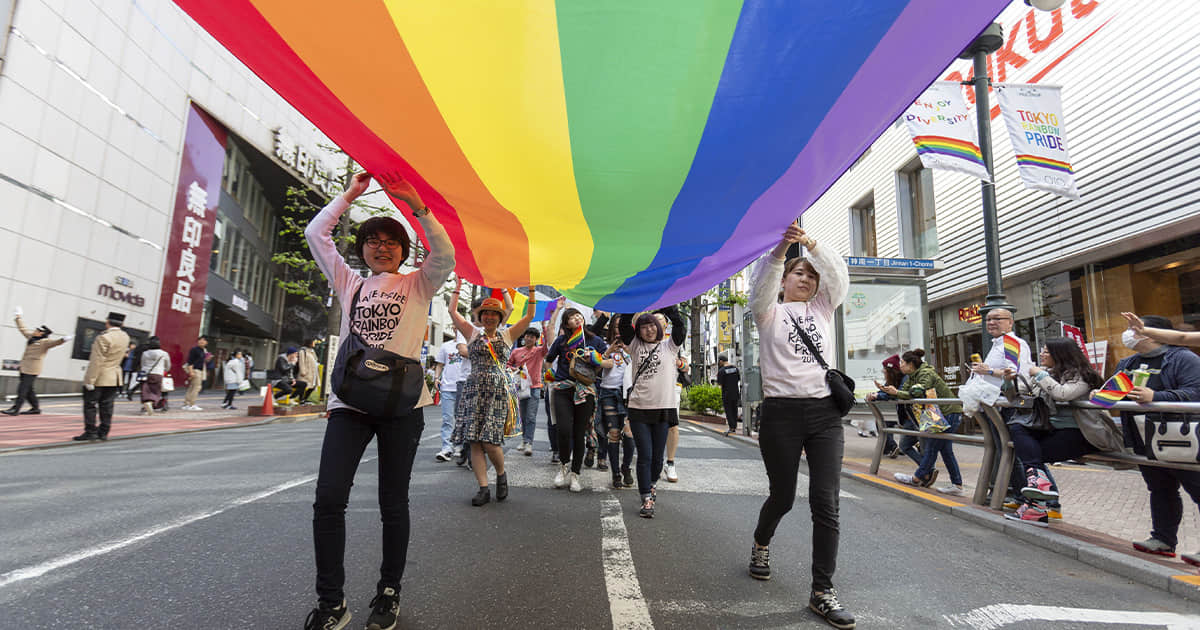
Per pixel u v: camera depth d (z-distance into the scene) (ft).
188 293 83.76
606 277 14.28
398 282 8.52
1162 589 10.18
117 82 66.13
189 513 13.73
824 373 9.61
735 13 7.01
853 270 37.14
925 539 13.39
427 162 9.61
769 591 9.67
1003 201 37.37
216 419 41.65
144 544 11.25
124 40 67.15
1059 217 32.55
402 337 8.29
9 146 50.78
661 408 15.34
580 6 6.85
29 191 53.26
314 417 49.06
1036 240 34.40
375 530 12.80
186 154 81.71
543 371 25.05
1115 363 29.53
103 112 63.72
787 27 7.29
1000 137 37.58
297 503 14.83
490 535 12.62
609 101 8.26
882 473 22.52
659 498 17.15
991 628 8.38
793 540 12.89
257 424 40.11
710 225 11.69
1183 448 10.74
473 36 7.20
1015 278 36.42
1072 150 31.40
